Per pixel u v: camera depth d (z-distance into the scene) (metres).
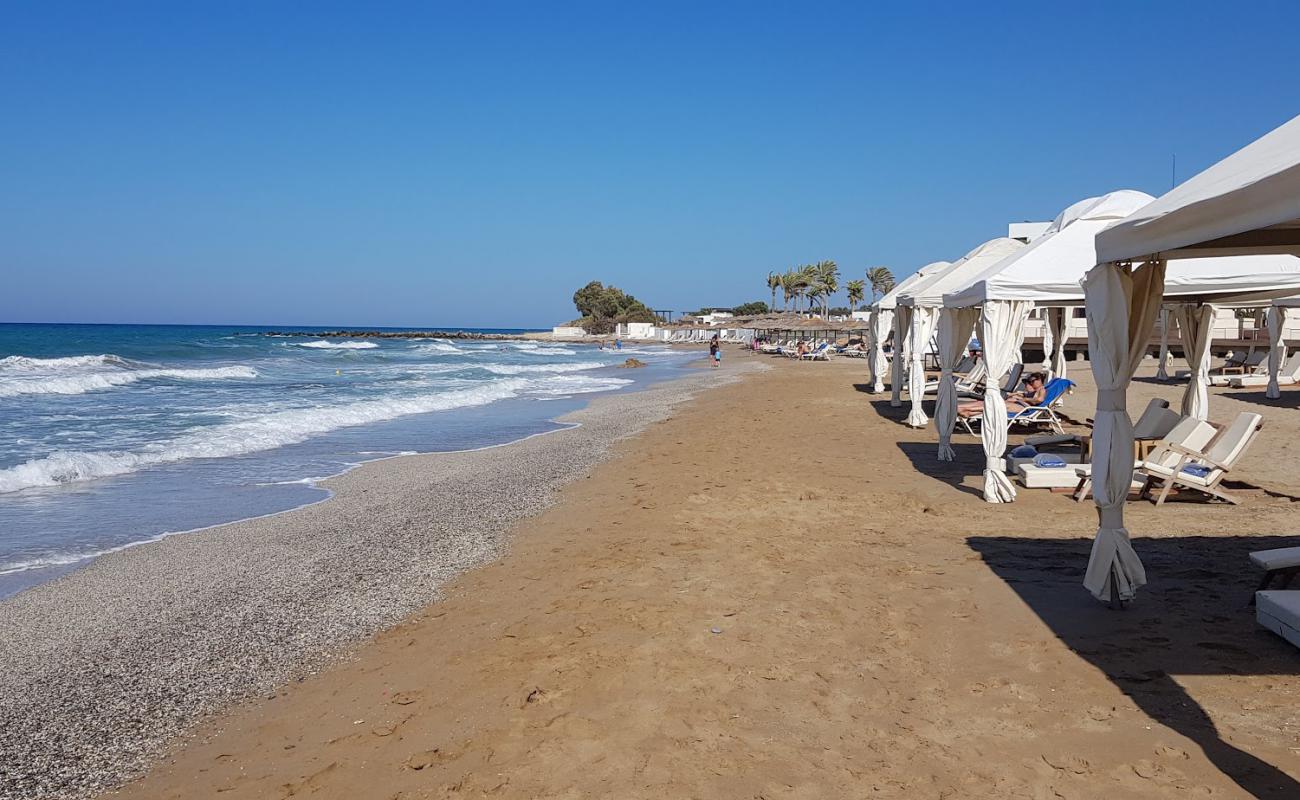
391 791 3.24
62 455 10.86
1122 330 4.65
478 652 4.63
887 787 3.13
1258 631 4.46
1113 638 4.45
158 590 5.95
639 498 8.64
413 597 5.69
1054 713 3.65
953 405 10.38
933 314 13.95
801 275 106.25
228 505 8.84
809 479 9.36
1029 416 12.30
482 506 8.59
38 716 4.03
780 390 22.44
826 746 3.46
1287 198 2.86
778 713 3.76
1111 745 3.36
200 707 4.10
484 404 21.03
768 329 71.75
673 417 16.73
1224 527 6.72
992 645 4.44
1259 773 3.09
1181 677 3.94
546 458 11.71
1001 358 7.94
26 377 23.86
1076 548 6.27
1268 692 3.74
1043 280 7.75
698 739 3.55
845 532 6.97
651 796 3.12
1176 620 4.66
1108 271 4.66
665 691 4.02
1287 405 14.41
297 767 3.47
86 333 86.44
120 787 3.38
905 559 6.11
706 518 7.62
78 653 4.81
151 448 12.38
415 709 3.96
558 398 22.77
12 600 5.76
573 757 3.44
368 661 4.60
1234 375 19.50
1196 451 7.51
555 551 6.70
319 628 5.15
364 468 11.07
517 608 5.35
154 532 7.70
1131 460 4.76
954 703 3.79
